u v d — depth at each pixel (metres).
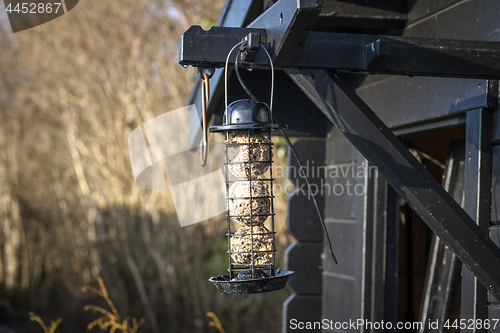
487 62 1.94
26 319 10.26
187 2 8.89
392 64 1.90
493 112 2.35
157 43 9.20
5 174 10.97
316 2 1.60
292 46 1.77
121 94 9.30
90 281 9.63
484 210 2.32
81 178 9.74
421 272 4.03
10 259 10.87
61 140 10.43
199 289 8.74
